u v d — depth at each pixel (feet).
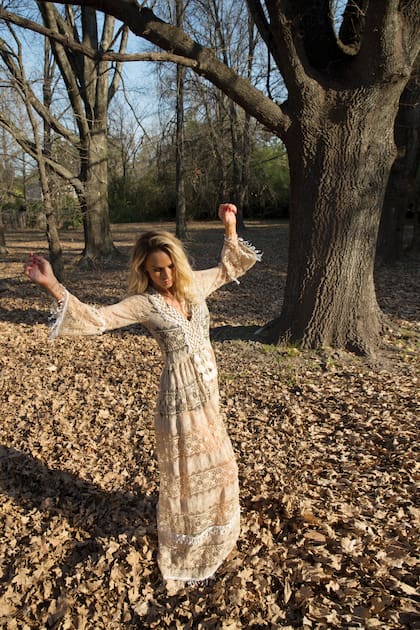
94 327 7.19
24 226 98.99
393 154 18.56
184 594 8.55
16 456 13.83
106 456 13.58
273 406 15.88
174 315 7.77
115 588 8.87
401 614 7.54
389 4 15.49
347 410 15.15
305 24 18.31
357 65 17.15
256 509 10.53
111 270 46.11
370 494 10.76
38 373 20.45
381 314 20.90
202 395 8.10
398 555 8.73
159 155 64.08
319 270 19.16
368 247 19.11
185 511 8.34
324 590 8.19
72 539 10.38
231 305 30.68
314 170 18.28
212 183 78.74
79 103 44.68
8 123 35.73
